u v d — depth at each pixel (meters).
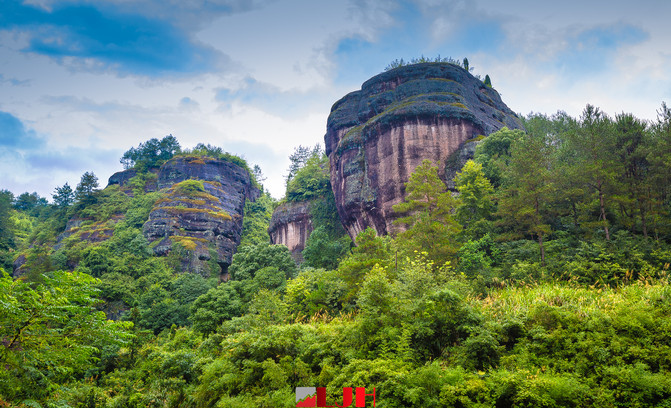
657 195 26.19
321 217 66.94
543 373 14.25
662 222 25.95
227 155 106.81
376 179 52.56
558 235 28.97
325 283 30.34
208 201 87.12
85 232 83.50
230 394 19.27
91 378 29.17
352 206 55.03
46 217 113.56
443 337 17.47
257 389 18.33
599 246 24.19
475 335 16.69
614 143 27.75
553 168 30.91
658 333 14.12
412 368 15.96
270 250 45.19
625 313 15.31
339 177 59.44
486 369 15.47
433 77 57.25
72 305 11.56
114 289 54.56
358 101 64.44
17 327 11.04
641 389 12.23
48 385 14.02
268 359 18.66
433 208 36.81
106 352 30.83
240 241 91.19
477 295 23.83
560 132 47.25
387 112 52.75
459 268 27.95
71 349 12.00
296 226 69.75
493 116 57.78
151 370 27.25
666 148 25.42
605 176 26.52
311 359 19.31
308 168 74.25
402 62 71.19
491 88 64.44
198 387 20.84
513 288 22.97
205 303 36.50
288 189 76.06
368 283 20.05
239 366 20.34
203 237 79.38
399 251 30.58
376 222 51.81
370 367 15.97
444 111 50.84
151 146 115.00
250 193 111.69
